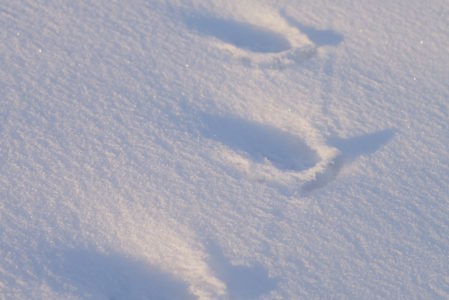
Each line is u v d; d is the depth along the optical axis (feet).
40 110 12.44
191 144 12.05
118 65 13.15
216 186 11.52
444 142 12.03
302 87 12.85
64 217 11.18
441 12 14.10
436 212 11.14
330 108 12.54
